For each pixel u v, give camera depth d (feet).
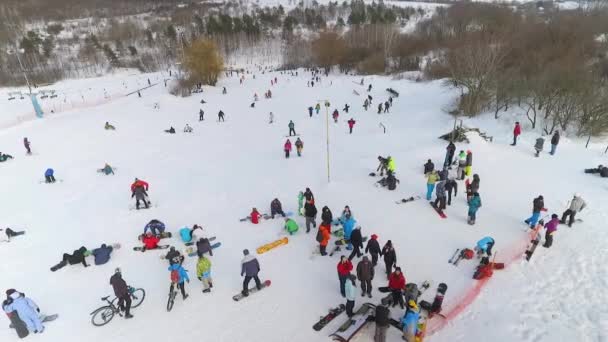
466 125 95.04
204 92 182.29
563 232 47.55
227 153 90.74
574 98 86.07
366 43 273.33
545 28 148.05
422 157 76.07
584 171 67.72
